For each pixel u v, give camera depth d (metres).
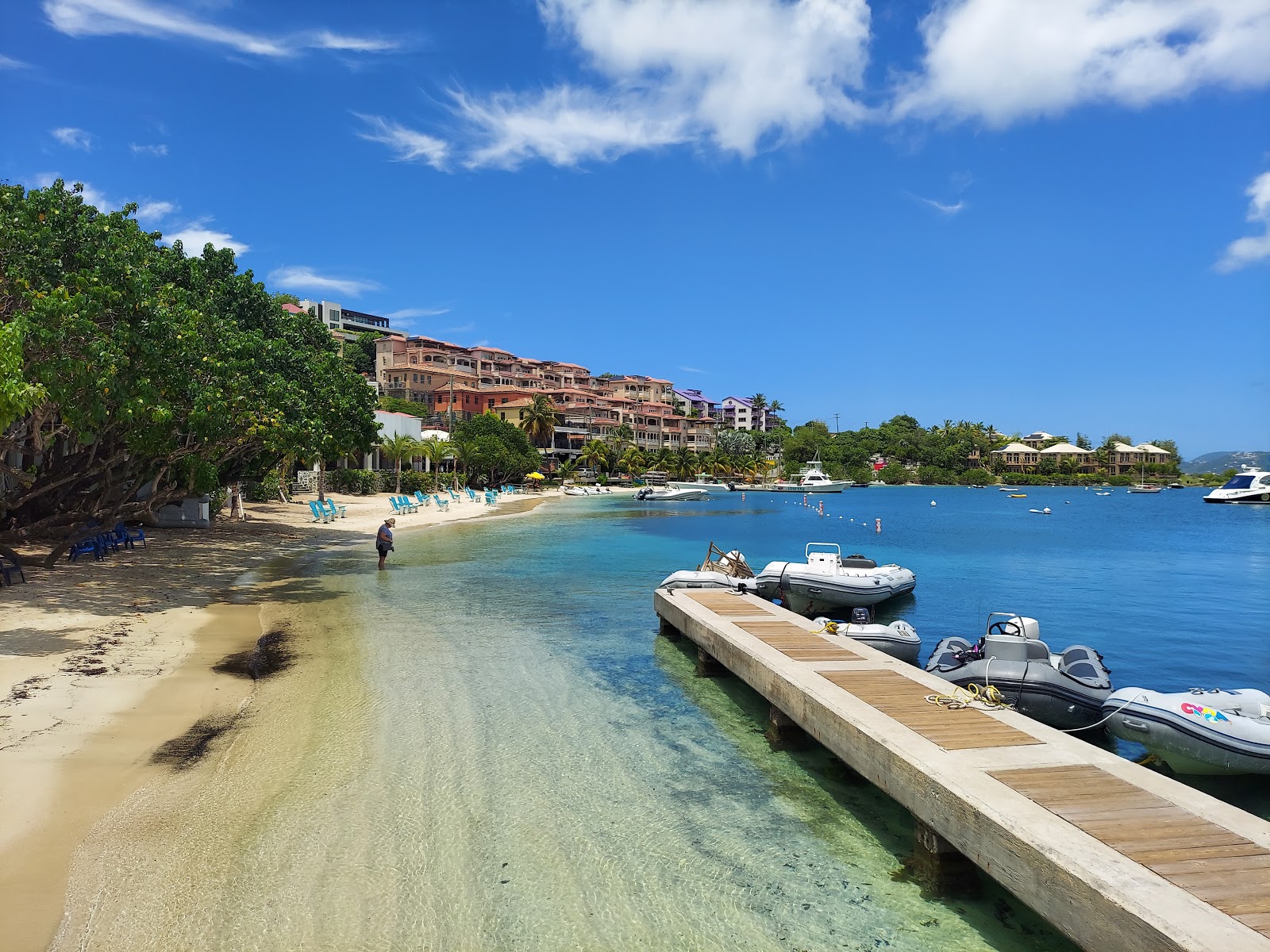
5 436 16.73
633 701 11.76
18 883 6.10
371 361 104.88
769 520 54.22
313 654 13.88
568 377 135.75
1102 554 34.91
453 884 6.41
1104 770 6.79
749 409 182.62
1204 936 4.36
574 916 6.02
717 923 6.00
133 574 20.70
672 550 33.00
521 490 80.81
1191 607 21.23
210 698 10.95
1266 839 5.53
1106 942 4.83
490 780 8.57
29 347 14.46
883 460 153.88
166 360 16.45
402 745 9.50
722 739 10.19
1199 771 8.75
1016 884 5.62
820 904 6.32
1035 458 160.00
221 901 6.00
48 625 14.26
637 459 104.75
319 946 5.50
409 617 17.53
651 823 7.66
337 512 42.44
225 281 28.14
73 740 8.95
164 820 7.30
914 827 7.72
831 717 8.55
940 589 23.97
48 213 16.97
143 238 21.38
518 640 15.51
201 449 20.14
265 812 7.57
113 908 5.84
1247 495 86.81
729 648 11.96
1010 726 7.96
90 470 18.56
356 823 7.41
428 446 68.50
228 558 25.66
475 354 113.88
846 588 17.62
